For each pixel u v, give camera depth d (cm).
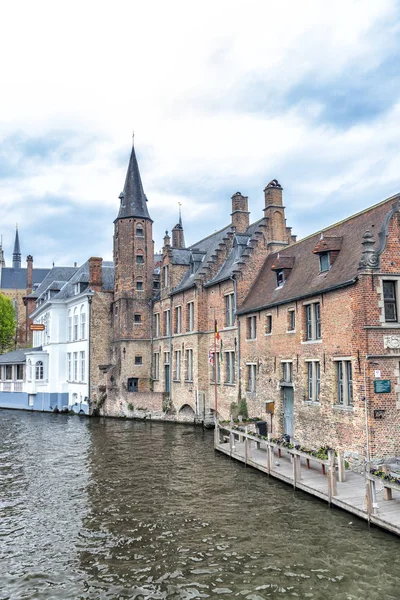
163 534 1302
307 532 1261
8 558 1188
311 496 1524
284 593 990
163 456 2253
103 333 4216
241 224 3409
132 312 4012
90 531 1346
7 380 4959
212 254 3469
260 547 1195
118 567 1127
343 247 2045
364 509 1291
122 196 4194
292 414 2223
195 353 3228
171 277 3712
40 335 5488
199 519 1398
